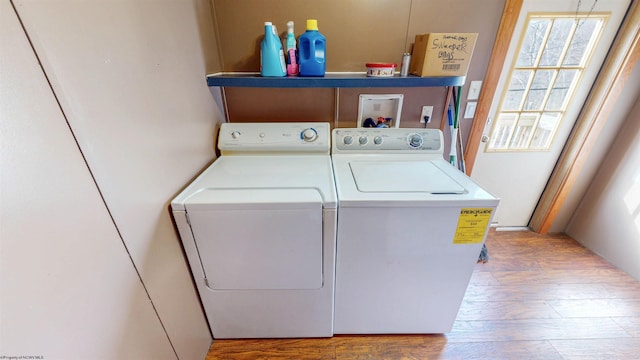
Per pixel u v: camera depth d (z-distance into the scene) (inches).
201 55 49.7
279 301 47.4
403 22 55.0
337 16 54.6
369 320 51.6
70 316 22.8
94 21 25.3
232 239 40.8
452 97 62.1
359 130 58.7
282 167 51.2
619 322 56.3
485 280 67.4
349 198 39.5
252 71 59.0
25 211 19.2
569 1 59.1
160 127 36.3
